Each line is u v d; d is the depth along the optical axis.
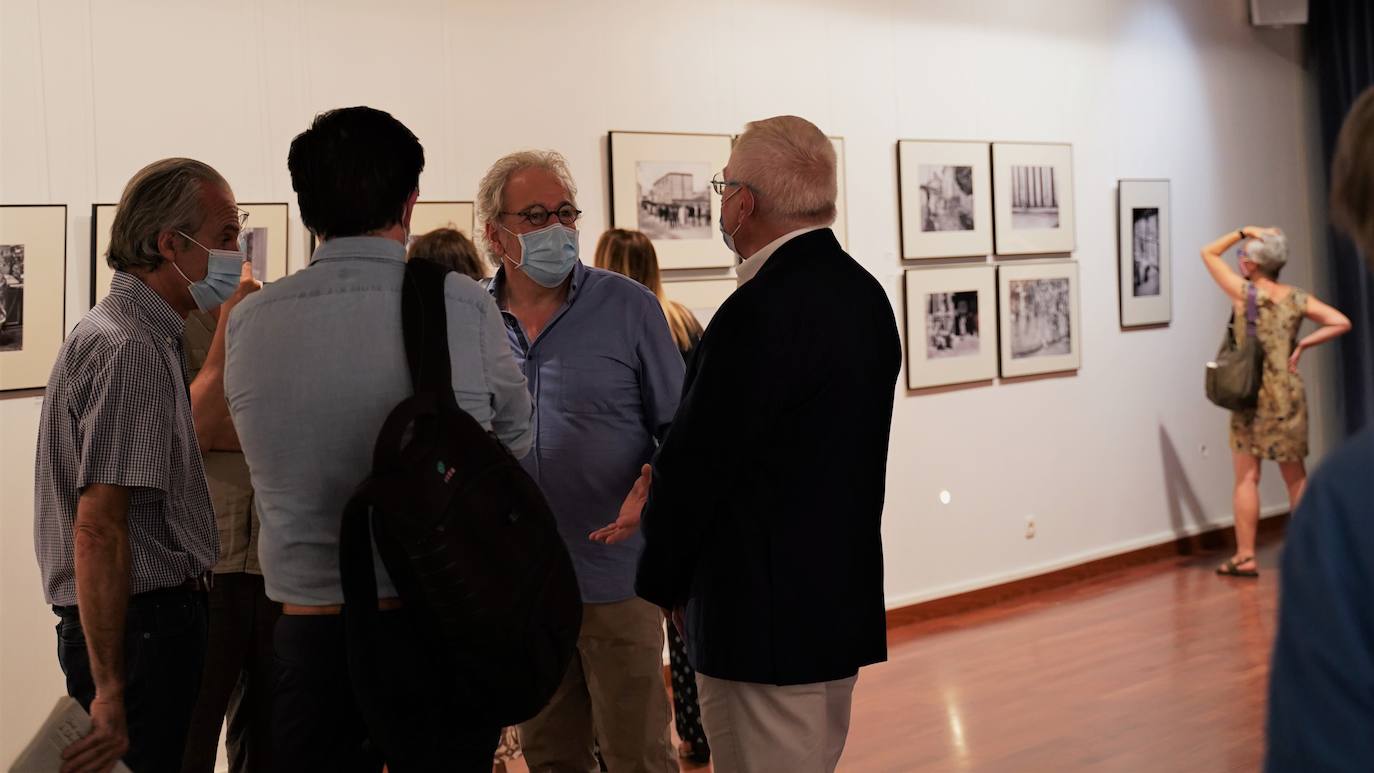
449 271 1.85
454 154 4.82
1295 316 6.84
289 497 1.77
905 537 6.34
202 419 3.10
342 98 4.54
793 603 2.14
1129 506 7.48
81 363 2.06
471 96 4.87
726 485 2.14
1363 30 8.13
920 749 4.36
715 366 2.12
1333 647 0.87
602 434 2.83
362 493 1.60
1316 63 8.45
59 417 2.08
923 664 5.50
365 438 1.74
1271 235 6.87
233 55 4.30
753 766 2.20
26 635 3.88
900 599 6.29
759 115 5.78
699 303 5.55
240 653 3.34
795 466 2.15
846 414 2.16
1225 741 4.29
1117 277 7.43
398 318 1.77
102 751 1.83
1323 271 8.55
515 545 1.71
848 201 6.11
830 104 6.05
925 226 6.39
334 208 1.79
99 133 4.04
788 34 5.89
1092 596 6.73
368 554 1.65
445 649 1.69
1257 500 7.01
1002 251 6.75
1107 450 7.36
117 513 2.00
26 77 3.91
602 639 2.82
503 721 1.75
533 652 1.71
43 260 3.93
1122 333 7.46
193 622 2.21
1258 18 7.99
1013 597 6.77
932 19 6.47
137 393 2.03
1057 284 7.02
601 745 2.90
